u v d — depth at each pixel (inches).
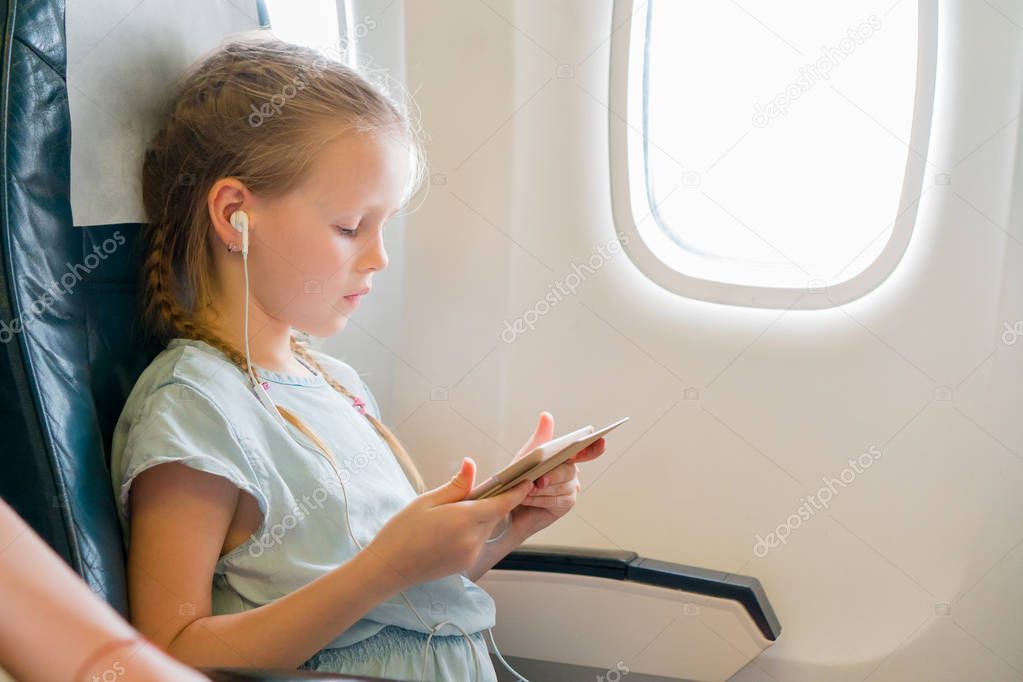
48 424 36.8
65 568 15.7
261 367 47.8
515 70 65.1
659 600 62.1
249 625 39.0
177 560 39.6
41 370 37.1
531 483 42.8
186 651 38.5
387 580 39.8
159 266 46.5
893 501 64.7
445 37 65.4
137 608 39.4
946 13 60.1
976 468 63.2
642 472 68.2
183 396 42.0
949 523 63.9
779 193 64.8
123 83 44.9
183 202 46.6
